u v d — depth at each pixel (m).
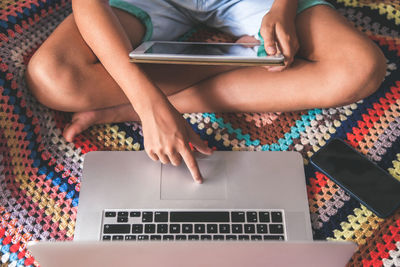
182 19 0.92
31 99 0.80
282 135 0.83
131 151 0.75
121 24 0.80
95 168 0.73
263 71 0.80
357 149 0.80
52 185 0.76
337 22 0.80
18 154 0.77
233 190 0.71
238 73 0.81
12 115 0.76
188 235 0.68
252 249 0.47
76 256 0.47
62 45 0.74
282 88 0.78
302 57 0.83
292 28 0.76
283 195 0.71
